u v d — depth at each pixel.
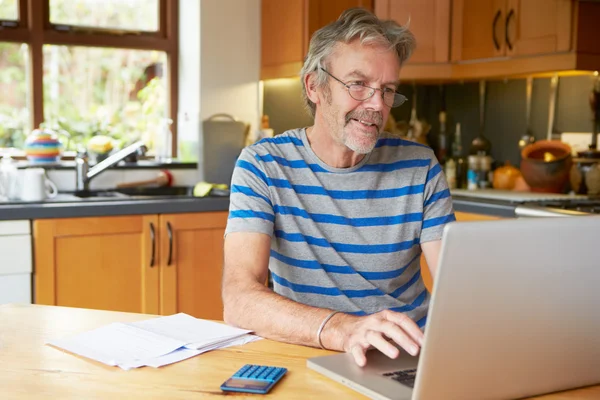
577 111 3.46
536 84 3.66
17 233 2.90
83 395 1.04
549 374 1.03
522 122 3.74
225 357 1.22
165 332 1.34
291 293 1.67
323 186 1.69
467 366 0.95
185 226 3.21
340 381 1.10
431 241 1.70
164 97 4.01
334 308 1.63
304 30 3.61
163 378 1.11
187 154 3.93
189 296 3.24
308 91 1.72
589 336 1.03
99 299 3.06
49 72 3.70
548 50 3.19
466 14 3.58
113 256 3.07
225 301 1.45
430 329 0.90
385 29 1.59
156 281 3.16
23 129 3.66
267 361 1.20
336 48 1.59
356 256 1.67
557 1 3.14
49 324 1.42
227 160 3.85
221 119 3.91
